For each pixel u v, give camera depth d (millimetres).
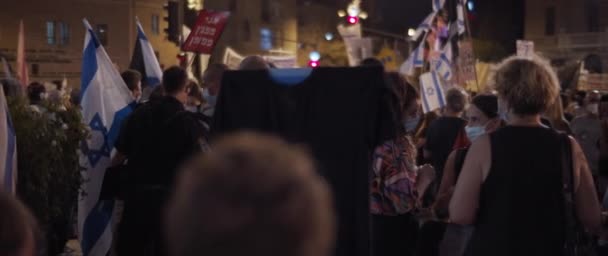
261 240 1231
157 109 5586
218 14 9008
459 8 13422
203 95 6977
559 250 3594
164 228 1367
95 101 6781
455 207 3721
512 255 3551
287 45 51281
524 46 12406
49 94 9500
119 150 5660
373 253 5086
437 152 7398
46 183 6070
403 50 51156
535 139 3602
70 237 8906
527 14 55188
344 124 4137
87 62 6832
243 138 1323
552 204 3578
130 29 42750
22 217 1721
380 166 5008
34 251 1738
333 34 52906
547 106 3658
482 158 3637
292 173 1263
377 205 5047
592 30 52312
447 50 13125
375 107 4141
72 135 6418
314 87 4172
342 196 4129
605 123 9367
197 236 1237
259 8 49438
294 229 1244
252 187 1238
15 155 5367
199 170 1268
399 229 5113
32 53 40219
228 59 16969
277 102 4188
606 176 9391
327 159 4145
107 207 6703
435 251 5625
